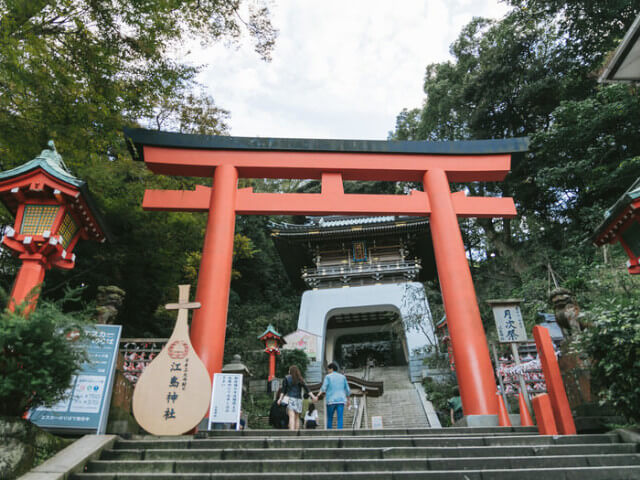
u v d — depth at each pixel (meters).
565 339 6.56
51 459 3.88
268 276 32.53
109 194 11.76
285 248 23.58
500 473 3.61
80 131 7.38
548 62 22.30
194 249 13.90
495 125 25.72
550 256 19.22
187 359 5.72
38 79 6.47
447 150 10.78
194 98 13.66
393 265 22.14
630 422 4.79
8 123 6.78
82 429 4.82
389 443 4.67
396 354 28.91
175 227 12.62
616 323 4.55
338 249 23.50
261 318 25.64
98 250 11.80
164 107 12.78
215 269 8.66
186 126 13.92
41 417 4.80
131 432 5.83
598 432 5.55
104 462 3.97
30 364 3.69
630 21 18.08
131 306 13.70
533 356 8.77
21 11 6.27
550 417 5.17
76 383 5.08
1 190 5.60
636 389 4.32
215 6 8.24
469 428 5.64
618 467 3.62
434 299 23.89
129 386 5.99
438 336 18.55
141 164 12.73
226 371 11.79
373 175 10.81
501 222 25.66
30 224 5.62
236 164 10.23
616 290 10.39
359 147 10.69
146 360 6.99
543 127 24.48
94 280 12.08
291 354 19.22
